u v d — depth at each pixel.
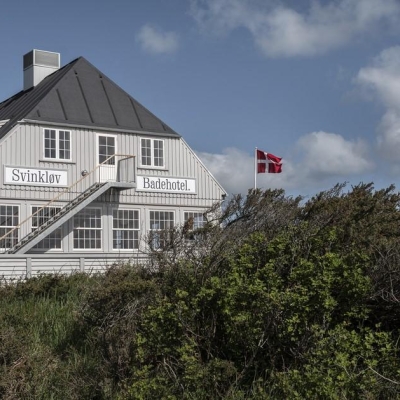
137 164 36.53
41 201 33.25
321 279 8.11
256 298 8.22
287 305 8.04
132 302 10.45
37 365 10.23
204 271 9.32
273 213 11.54
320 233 9.45
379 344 7.84
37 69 40.91
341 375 7.21
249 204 11.86
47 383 9.91
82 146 34.78
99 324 11.15
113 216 35.38
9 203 32.31
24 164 32.91
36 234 31.91
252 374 8.45
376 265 8.98
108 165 35.50
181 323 8.44
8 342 10.20
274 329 8.24
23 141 33.00
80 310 12.01
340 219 10.81
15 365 9.80
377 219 11.41
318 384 7.09
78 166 34.53
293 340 7.98
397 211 12.73
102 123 35.53
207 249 10.56
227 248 10.00
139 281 10.77
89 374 9.87
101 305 11.16
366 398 7.20
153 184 36.91
